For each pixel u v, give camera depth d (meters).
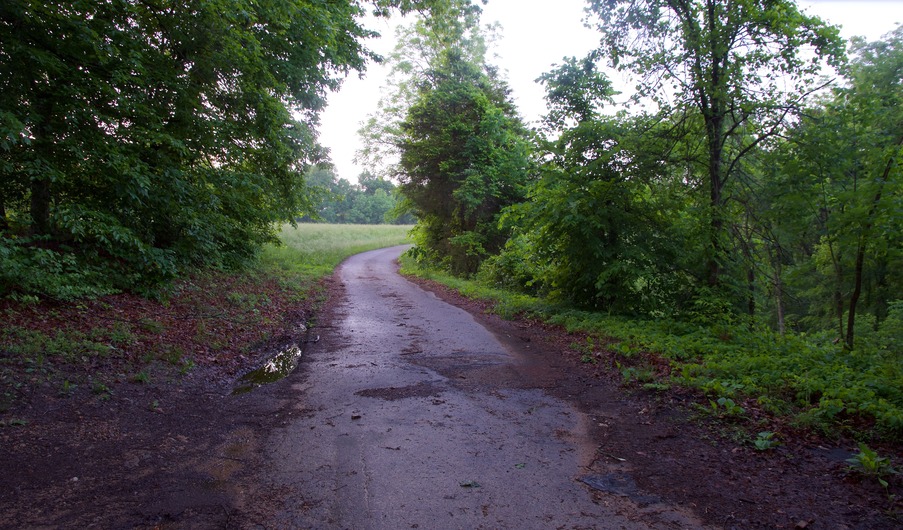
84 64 8.34
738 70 9.89
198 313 9.38
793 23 9.28
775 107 9.87
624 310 10.90
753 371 6.27
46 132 8.07
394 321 11.38
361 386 6.35
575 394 6.07
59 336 6.21
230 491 3.60
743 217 11.27
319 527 3.14
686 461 4.16
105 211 9.15
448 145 22.70
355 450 4.36
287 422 5.06
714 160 10.67
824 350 8.38
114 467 3.89
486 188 22.02
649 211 11.23
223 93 11.13
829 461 4.06
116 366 6.05
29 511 3.18
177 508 3.33
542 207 11.40
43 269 7.50
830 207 9.88
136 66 8.28
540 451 4.38
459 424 5.03
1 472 3.61
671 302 11.02
